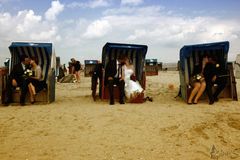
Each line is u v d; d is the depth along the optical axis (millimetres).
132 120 4309
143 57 6359
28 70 5898
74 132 3773
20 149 3189
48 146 3275
